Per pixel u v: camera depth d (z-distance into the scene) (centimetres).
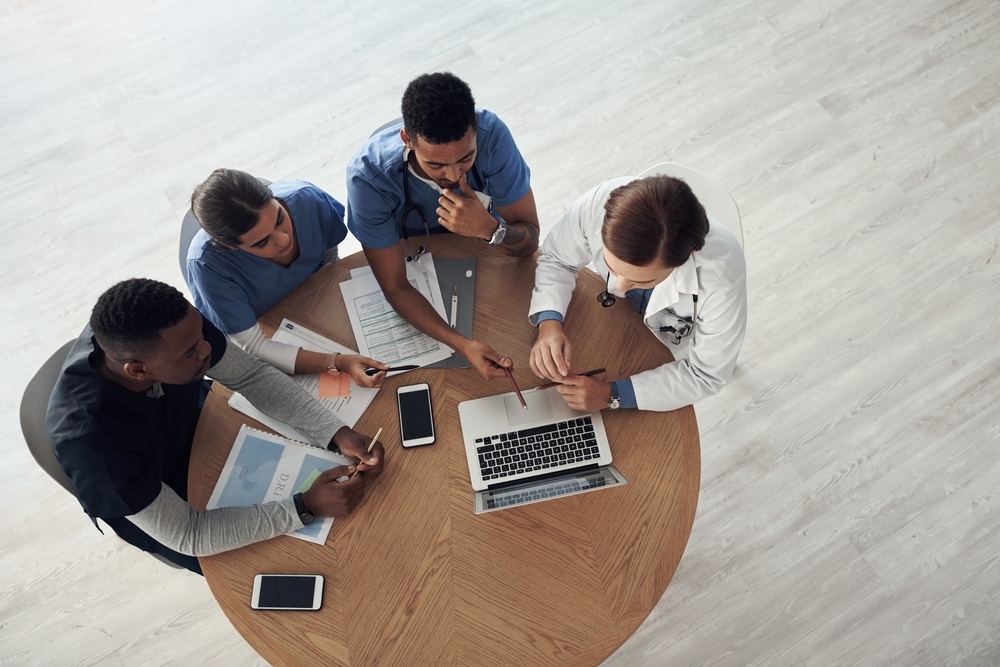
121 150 288
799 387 243
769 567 220
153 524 149
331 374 171
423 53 302
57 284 265
